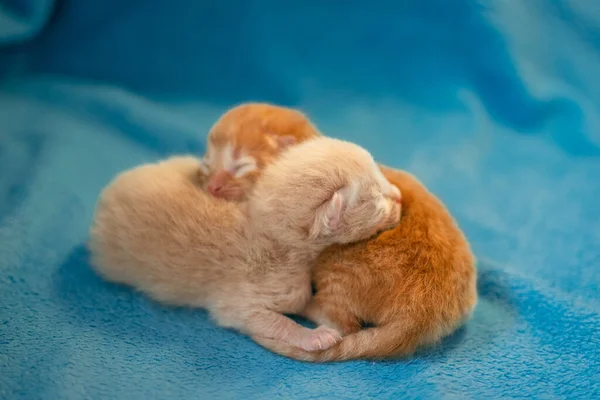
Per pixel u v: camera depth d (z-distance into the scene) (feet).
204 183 1.13
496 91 1.65
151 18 1.70
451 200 1.39
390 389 0.98
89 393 0.96
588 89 1.65
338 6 1.68
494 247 1.26
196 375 0.99
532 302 1.12
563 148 1.56
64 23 1.71
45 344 1.02
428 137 1.57
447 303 1.02
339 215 1.03
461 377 1.00
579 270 1.20
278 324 1.04
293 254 1.06
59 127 1.49
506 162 1.51
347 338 1.02
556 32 1.66
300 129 1.16
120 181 1.12
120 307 1.09
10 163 1.36
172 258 1.06
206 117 1.63
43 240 1.19
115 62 1.72
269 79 1.71
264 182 1.06
